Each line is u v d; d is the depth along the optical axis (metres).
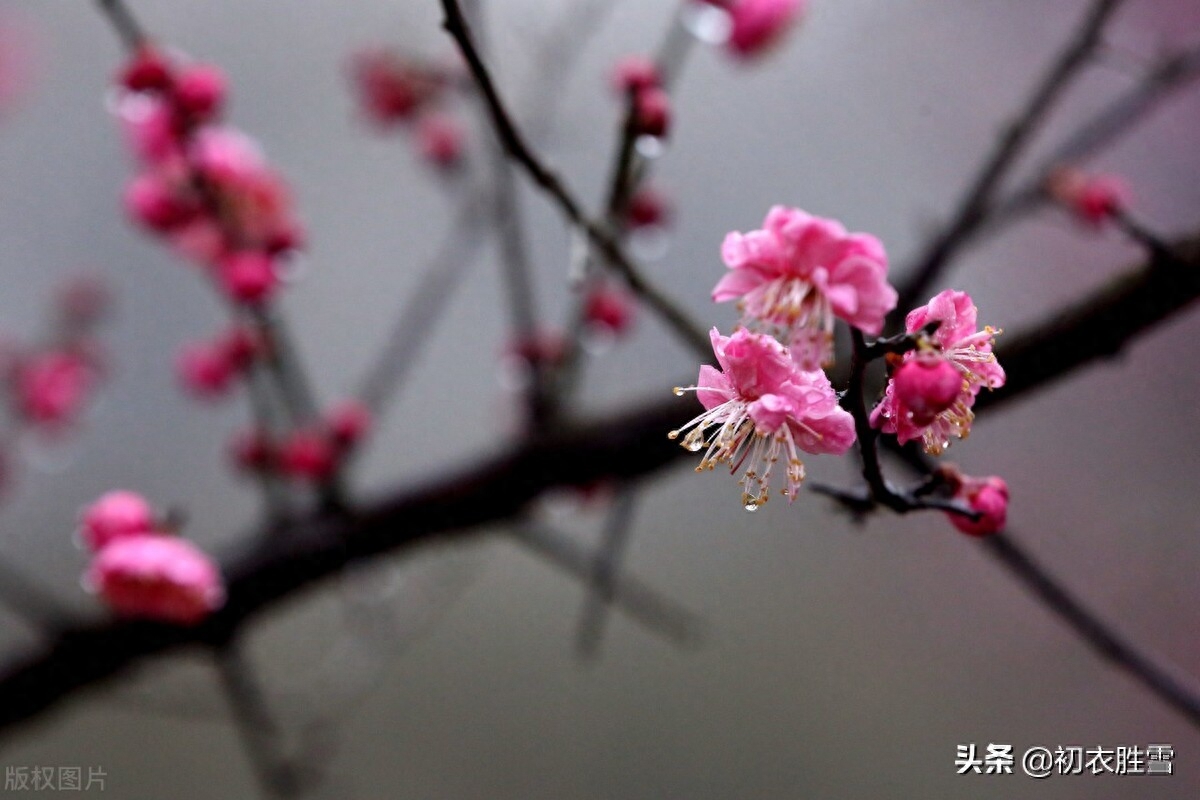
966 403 0.52
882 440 0.58
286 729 0.75
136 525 0.62
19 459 0.89
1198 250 0.58
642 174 0.59
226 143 0.66
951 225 0.62
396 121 0.80
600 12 0.81
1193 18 1.11
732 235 0.51
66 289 0.90
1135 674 0.60
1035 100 0.62
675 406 0.66
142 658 0.65
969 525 0.53
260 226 0.68
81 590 1.09
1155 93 0.65
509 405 0.77
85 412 0.92
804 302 0.51
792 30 0.67
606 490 0.72
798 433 0.51
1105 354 0.59
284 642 1.08
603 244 0.59
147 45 0.63
